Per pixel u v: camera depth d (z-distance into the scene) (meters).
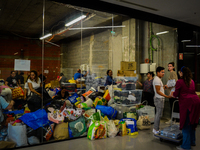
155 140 3.66
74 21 4.15
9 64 3.26
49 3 3.59
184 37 5.68
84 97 4.22
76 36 4.22
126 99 4.72
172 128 3.64
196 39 6.12
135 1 3.98
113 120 4.36
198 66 6.15
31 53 3.52
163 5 4.22
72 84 4.07
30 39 3.53
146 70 5.19
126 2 4.03
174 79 4.95
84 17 4.28
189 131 3.19
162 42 5.46
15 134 3.19
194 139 3.42
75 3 3.66
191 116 3.11
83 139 3.68
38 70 3.60
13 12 3.34
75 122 3.75
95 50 4.50
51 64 3.80
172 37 5.60
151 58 5.33
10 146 3.14
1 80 3.17
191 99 3.14
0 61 3.18
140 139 3.71
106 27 4.79
